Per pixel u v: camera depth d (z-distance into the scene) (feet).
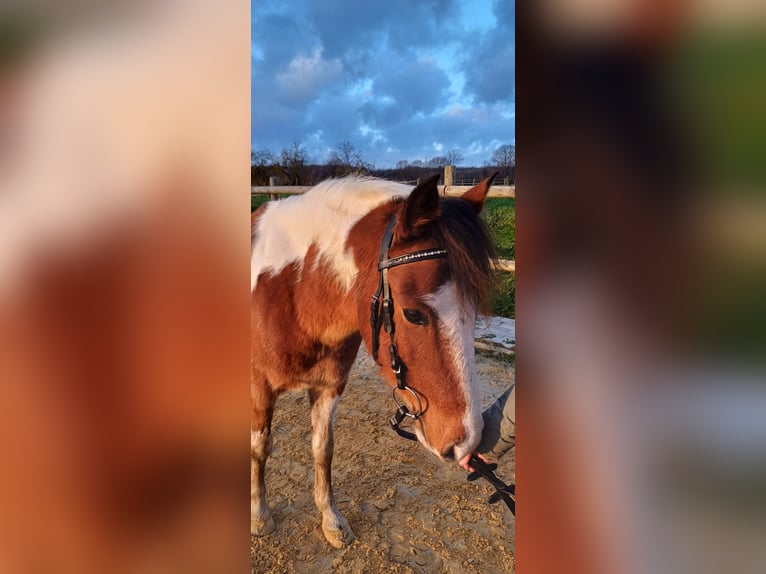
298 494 5.61
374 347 4.17
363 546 4.78
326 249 4.56
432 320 3.76
